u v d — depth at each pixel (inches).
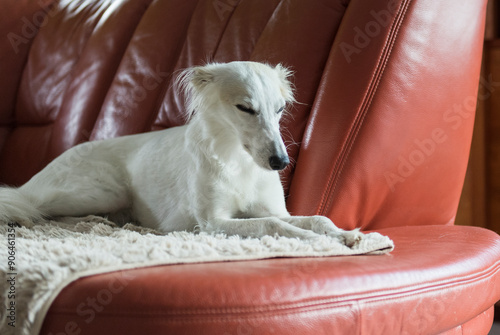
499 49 98.0
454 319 54.3
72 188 79.2
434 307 51.1
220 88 67.3
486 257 60.2
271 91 65.4
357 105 70.5
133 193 81.9
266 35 83.7
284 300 41.4
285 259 50.0
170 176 76.8
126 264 44.7
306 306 42.1
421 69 73.9
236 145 68.8
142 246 49.2
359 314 44.7
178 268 44.9
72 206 78.6
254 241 54.4
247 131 64.5
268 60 81.4
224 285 40.9
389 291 47.0
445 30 76.3
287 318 41.3
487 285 58.6
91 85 107.9
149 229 71.7
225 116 66.9
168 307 39.4
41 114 118.9
